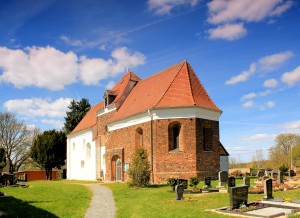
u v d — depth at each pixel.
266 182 20.33
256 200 20.28
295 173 44.91
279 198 20.91
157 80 42.50
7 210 18.44
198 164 35.12
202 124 36.28
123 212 18.31
